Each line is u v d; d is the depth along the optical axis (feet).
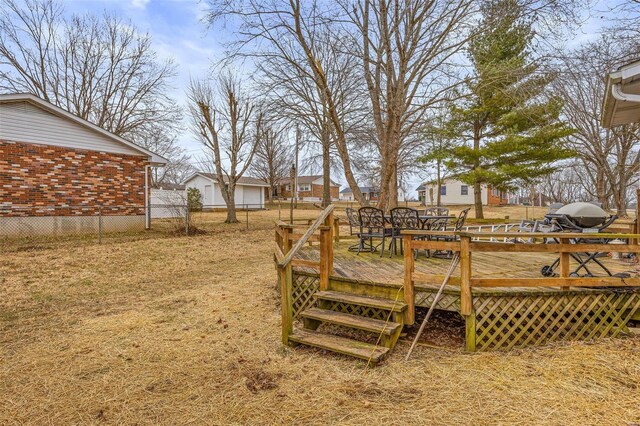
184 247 32.37
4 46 55.36
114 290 19.33
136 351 11.57
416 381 9.41
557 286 11.28
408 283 11.60
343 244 24.23
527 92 26.22
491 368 10.00
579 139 51.01
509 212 75.00
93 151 37.52
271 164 100.89
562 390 8.75
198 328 13.65
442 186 114.32
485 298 11.21
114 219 39.09
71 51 62.85
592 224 15.06
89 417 8.05
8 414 8.13
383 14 26.45
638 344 11.20
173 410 8.30
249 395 8.90
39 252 27.14
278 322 14.21
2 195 31.89
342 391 9.00
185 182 93.50
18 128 32.60
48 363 10.69
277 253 17.76
